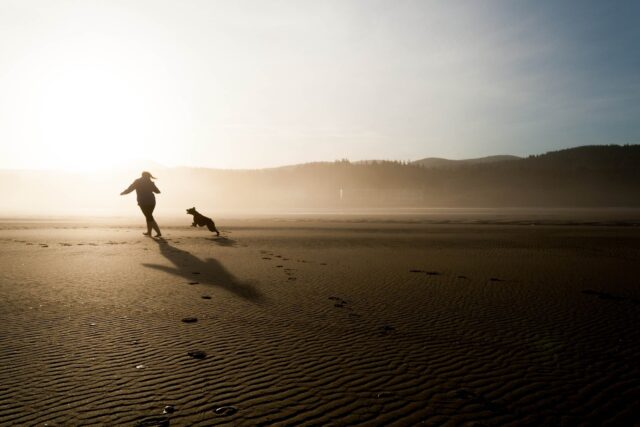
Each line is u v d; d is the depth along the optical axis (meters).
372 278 10.84
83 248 16.50
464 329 6.57
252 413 3.84
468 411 3.96
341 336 6.14
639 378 4.77
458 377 4.75
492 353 5.52
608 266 13.37
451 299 8.60
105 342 5.68
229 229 29.16
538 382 4.64
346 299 8.50
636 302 8.48
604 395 4.34
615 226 36.12
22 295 8.28
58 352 5.27
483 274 11.66
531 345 5.86
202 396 4.16
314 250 17.11
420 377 4.73
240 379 4.59
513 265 13.43
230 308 7.61
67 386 4.31
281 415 3.82
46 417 3.67
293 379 4.62
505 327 6.70
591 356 5.45
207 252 15.84
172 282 9.86
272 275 11.09
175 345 5.62
